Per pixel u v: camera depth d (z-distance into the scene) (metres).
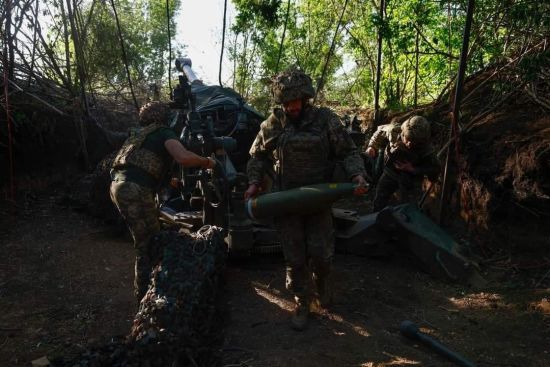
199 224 4.52
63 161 6.51
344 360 3.17
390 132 4.88
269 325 3.61
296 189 3.33
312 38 7.77
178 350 2.77
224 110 5.62
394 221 4.52
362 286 4.22
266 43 7.55
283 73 3.39
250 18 6.57
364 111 7.44
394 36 6.17
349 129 5.48
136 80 8.14
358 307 3.88
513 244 4.57
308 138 3.43
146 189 3.59
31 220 5.54
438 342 3.26
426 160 4.75
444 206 4.91
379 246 4.67
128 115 7.41
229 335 3.45
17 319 3.67
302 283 3.56
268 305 3.90
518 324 3.61
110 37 7.32
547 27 5.10
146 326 2.93
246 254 4.33
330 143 3.50
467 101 5.79
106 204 5.51
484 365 3.13
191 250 3.36
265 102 7.67
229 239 4.26
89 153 6.64
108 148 6.69
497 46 5.72
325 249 3.57
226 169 4.19
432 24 6.65
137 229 3.55
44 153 6.38
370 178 5.01
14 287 4.13
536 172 4.45
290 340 3.41
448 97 6.18
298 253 3.54
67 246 4.98
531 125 4.96
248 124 5.70
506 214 4.66
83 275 4.40
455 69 6.65
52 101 6.60
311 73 7.77
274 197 3.29
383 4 6.16
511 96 5.45
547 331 3.51
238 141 5.74
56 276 4.36
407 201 5.01
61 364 2.92
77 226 5.50
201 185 4.31
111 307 3.88
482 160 4.91
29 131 6.22
